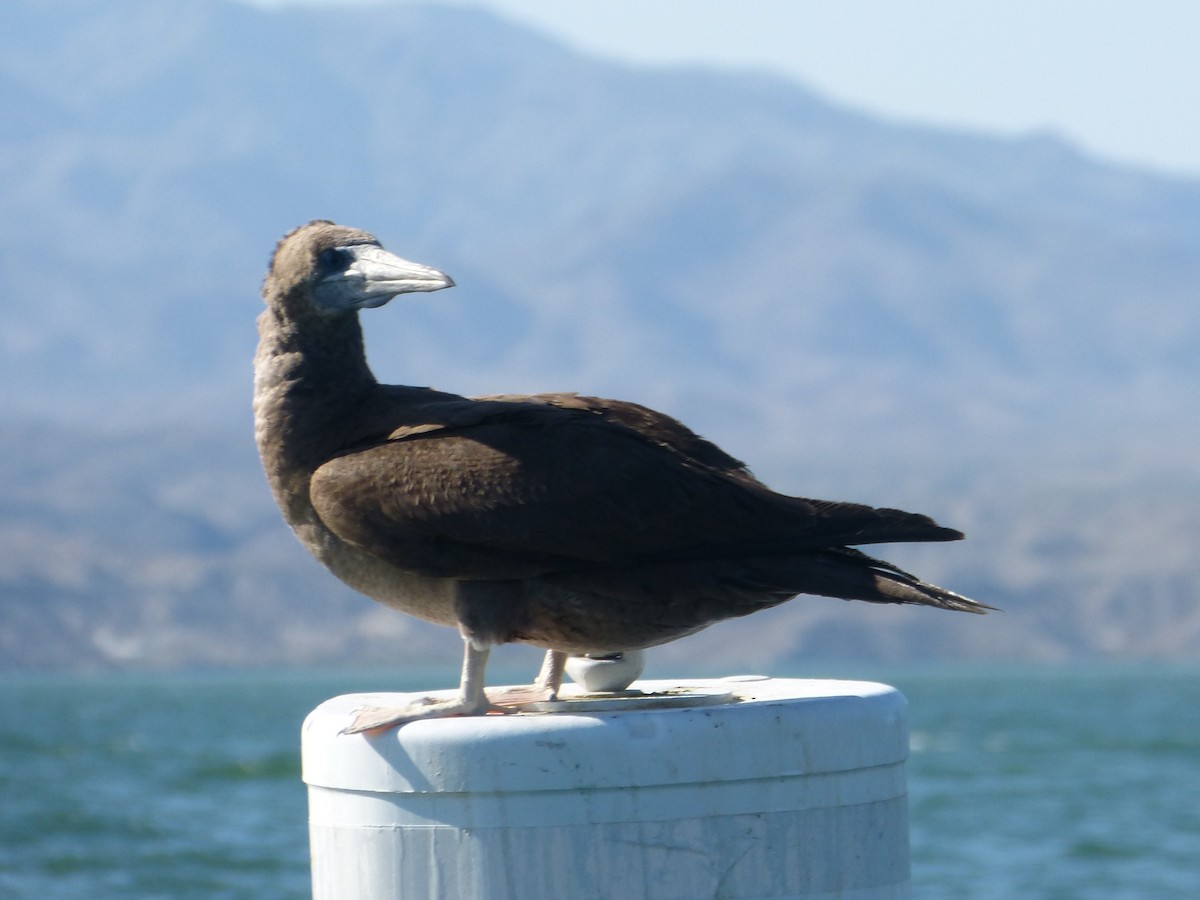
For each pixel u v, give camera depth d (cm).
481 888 549
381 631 16625
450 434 638
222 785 4978
